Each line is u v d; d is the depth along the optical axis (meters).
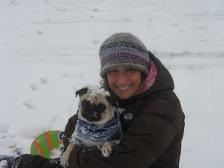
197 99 3.33
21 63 4.07
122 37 1.54
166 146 1.49
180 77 3.65
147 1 5.55
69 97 3.41
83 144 1.73
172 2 5.49
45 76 3.77
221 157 2.65
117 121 1.68
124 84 1.55
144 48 1.57
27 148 2.78
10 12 5.39
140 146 1.46
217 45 4.24
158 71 1.58
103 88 1.71
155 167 1.55
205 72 3.73
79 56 4.16
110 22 4.85
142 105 1.56
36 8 5.49
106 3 5.53
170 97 1.53
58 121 3.08
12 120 3.12
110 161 1.52
